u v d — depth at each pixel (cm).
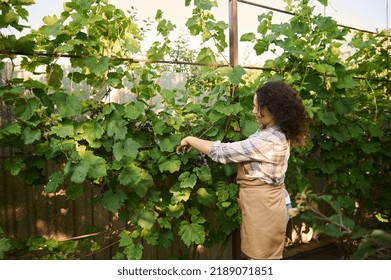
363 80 363
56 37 200
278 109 186
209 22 242
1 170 242
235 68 239
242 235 204
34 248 216
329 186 381
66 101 204
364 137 355
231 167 246
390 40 361
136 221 229
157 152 234
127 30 225
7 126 195
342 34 287
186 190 239
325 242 386
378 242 79
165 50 249
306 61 272
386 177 374
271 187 191
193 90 263
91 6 207
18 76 242
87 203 274
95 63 208
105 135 225
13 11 184
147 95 230
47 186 204
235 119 249
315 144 318
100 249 267
